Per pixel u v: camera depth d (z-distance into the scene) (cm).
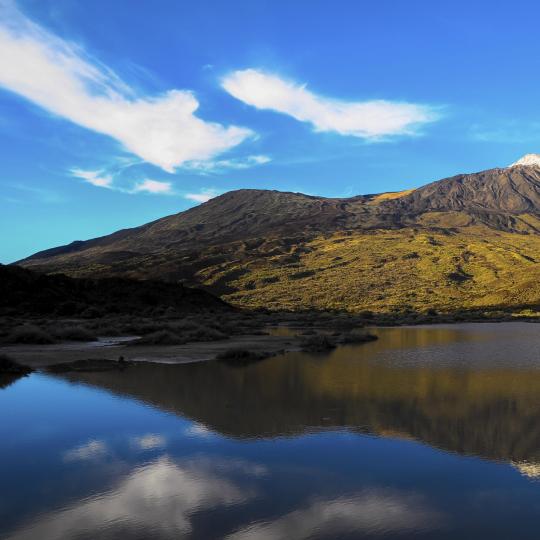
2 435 779
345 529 464
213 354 2000
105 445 725
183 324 3375
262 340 2780
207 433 789
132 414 918
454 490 554
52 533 455
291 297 10306
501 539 445
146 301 5462
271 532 457
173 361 1773
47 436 773
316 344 2373
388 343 2698
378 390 1166
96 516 490
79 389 1182
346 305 9200
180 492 548
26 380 1323
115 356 1905
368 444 729
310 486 566
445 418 882
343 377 1380
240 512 499
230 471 615
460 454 682
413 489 557
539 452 689
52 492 550
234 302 10050
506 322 5469
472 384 1251
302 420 870
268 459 661
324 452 691
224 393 1130
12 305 4331
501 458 665
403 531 460
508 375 1418
